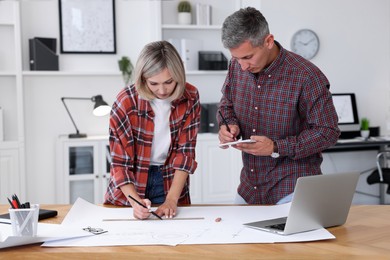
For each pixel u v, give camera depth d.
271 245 1.72
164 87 2.09
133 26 5.47
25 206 1.82
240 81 2.48
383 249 1.68
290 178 2.39
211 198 5.40
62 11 5.27
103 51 5.39
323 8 5.65
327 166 5.93
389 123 5.91
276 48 2.35
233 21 2.12
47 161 5.34
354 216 2.12
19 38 4.98
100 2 5.36
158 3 5.31
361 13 5.80
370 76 5.88
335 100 5.75
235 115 2.55
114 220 2.04
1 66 5.13
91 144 5.07
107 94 5.46
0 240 1.77
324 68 5.72
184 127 2.31
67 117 5.37
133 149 2.26
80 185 5.10
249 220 2.03
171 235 1.83
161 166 2.35
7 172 5.00
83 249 1.69
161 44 2.08
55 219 2.10
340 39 5.74
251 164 2.47
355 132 5.80
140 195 2.30
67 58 5.33
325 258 1.62
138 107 2.23
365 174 6.05
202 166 5.36
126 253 1.65
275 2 5.48
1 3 5.01
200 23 5.50
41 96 5.30
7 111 5.19
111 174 2.26
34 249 1.70
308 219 1.85
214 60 5.45
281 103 2.37
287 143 2.26
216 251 1.65
